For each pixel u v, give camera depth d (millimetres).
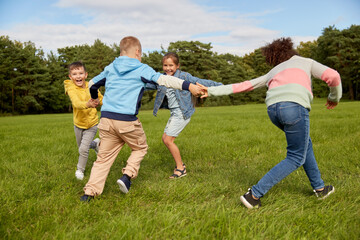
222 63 59406
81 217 2559
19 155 5098
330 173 3787
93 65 58469
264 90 59250
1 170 4109
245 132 7746
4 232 2248
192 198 3064
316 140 6113
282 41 2994
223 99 57000
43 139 7160
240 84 2926
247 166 4352
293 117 2643
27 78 51250
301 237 2188
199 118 13867
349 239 2135
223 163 4582
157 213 2574
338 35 56156
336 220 2418
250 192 2746
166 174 4082
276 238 2180
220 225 2320
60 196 3061
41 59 64500
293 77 2730
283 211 2629
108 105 2992
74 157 5008
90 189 2992
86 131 3922
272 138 6523
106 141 3076
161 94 4020
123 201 2922
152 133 8023
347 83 56594
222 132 8031
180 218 2498
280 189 3254
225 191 3283
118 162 4676
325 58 58625
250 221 2412
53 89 53062
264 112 18719
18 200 2949
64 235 2184
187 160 4801
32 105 52375
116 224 2350
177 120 3939
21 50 50906
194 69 57562
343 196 2951
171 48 57469
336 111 15562
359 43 54531
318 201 2902
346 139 5945
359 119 10188
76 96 3633
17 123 15664
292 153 2771
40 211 2688
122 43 3100
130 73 2967
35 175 3873
